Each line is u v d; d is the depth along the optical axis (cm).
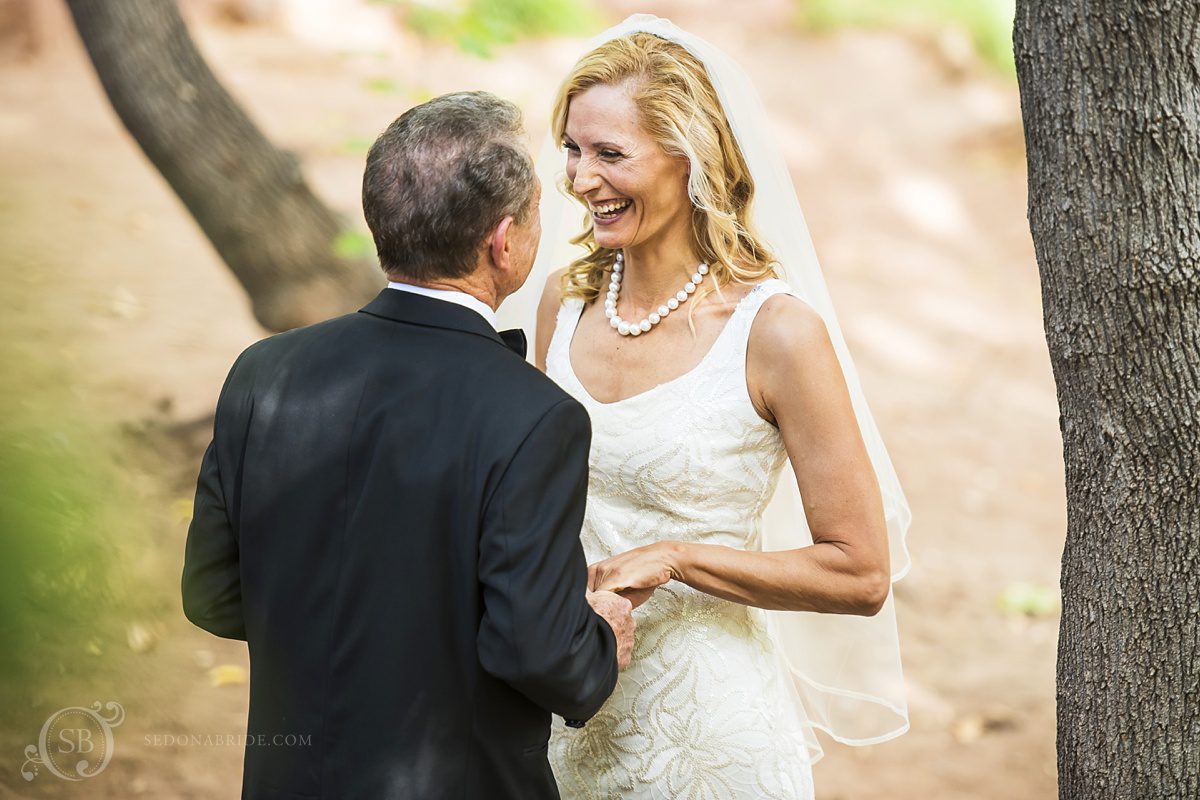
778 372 388
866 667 460
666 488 399
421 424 328
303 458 336
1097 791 398
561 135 406
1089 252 370
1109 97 360
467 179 330
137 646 705
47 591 455
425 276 341
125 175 1461
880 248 1739
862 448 391
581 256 471
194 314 1178
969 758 764
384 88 878
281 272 940
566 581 319
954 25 2256
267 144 934
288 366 347
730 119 399
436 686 327
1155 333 366
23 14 1777
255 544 342
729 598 388
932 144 2033
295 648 336
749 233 415
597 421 409
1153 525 377
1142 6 352
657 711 408
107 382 1005
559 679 315
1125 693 388
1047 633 938
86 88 1719
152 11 887
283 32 1934
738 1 2312
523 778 340
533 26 1991
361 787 329
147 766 646
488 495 317
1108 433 379
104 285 1184
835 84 2161
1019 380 1430
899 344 1491
